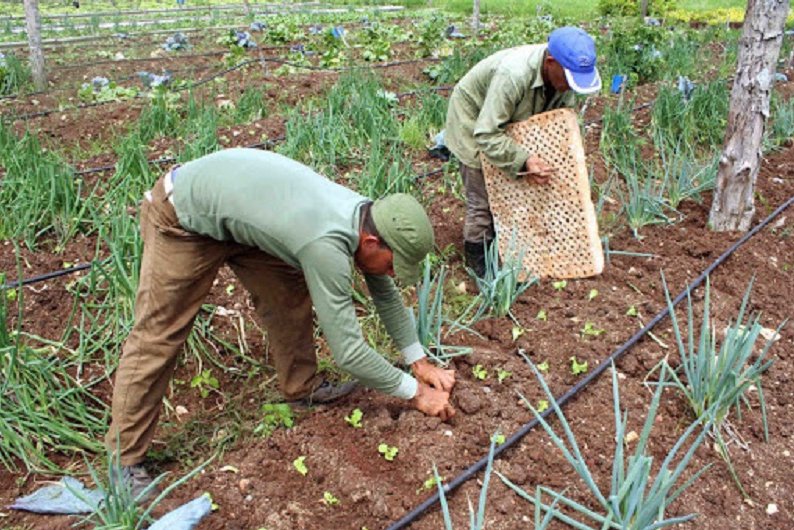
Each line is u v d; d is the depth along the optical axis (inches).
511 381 127.5
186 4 738.2
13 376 120.9
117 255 137.1
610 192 201.9
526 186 152.3
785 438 120.1
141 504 104.0
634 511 98.3
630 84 294.8
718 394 118.0
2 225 176.2
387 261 95.7
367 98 237.8
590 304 150.3
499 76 141.3
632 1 599.8
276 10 680.4
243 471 110.7
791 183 215.3
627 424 119.7
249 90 279.9
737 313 150.1
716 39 445.4
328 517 103.4
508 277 143.8
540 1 695.1
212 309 148.3
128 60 407.5
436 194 200.1
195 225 97.7
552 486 108.2
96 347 135.8
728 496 108.3
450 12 666.8
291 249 93.0
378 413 119.5
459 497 105.4
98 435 120.8
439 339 131.0
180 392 132.1
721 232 181.5
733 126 174.1
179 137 246.4
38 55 334.0
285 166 95.8
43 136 261.9
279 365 120.0
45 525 102.4
